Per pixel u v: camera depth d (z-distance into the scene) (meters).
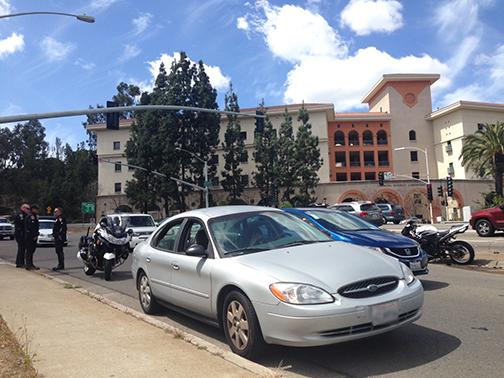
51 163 100.75
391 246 8.61
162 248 7.18
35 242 14.27
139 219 21.03
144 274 7.70
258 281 4.96
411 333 6.00
